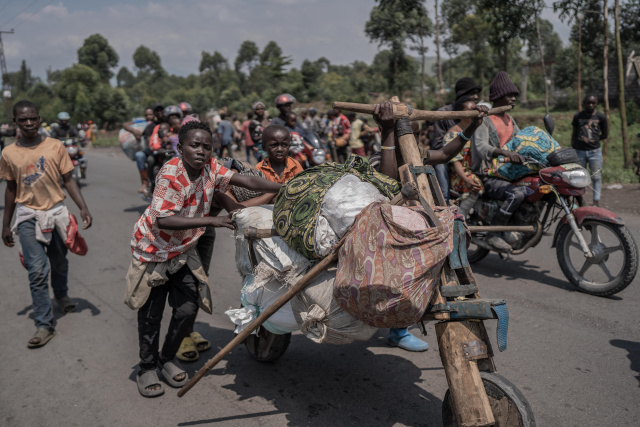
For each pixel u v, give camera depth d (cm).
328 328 279
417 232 240
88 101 7069
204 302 365
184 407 349
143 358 368
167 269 354
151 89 12681
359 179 282
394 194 285
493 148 526
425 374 379
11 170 458
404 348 419
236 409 343
